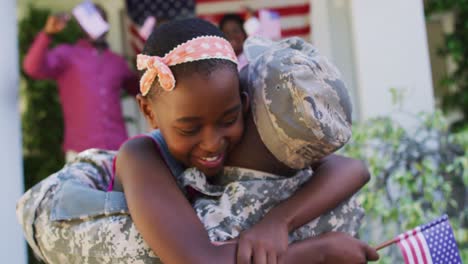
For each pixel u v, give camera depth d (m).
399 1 3.86
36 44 4.14
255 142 1.46
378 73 3.85
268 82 1.39
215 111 1.33
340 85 1.42
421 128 3.45
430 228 1.62
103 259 1.43
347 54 5.13
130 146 1.51
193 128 1.35
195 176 1.45
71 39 5.67
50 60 4.27
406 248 1.58
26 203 1.61
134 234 1.41
